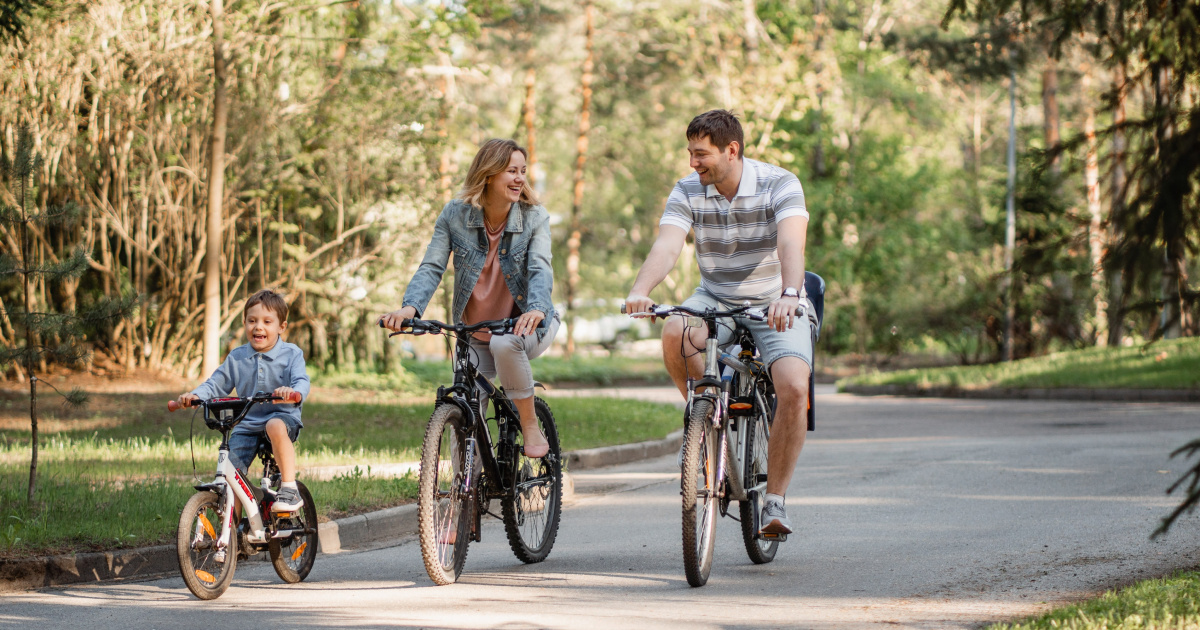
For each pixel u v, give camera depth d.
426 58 28.95
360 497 11.51
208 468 13.73
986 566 8.47
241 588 8.45
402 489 12.05
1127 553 8.77
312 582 8.65
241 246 28.91
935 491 12.52
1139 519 10.28
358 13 28.41
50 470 13.23
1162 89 7.39
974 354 47.41
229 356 8.63
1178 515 7.11
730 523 10.80
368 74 27.62
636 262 60.50
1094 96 8.48
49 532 9.17
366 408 22.77
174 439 17.09
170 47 24.72
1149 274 6.98
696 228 8.47
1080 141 8.07
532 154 53.12
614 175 59.12
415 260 29.56
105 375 26.73
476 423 8.38
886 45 50.72
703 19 52.31
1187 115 7.09
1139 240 7.00
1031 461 15.06
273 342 8.63
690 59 53.34
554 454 9.57
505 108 57.94
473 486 8.41
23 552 8.69
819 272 53.34
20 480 12.14
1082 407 25.75
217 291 23.72
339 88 27.22
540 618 7.13
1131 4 7.51
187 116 25.86
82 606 7.79
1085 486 12.56
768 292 8.46
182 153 26.69
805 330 8.48
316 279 29.23
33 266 11.09
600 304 60.47
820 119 55.91
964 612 7.13
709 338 8.09
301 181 27.62
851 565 8.69
